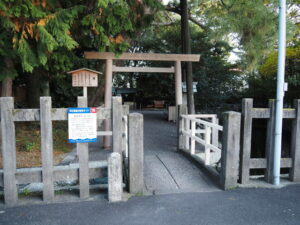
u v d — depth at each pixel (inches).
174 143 253.6
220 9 273.0
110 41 179.3
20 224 95.7
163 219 99.2
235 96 530.9
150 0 188.9
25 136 247.9
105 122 226.5
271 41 207.5
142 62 663.1
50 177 115.5
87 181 119.0
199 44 509.4
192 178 146.9
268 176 135.6
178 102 269.7
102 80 357.1
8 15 126.1
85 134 116.9
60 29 137.7
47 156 114.4
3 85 193.9
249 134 131.4
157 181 141.6
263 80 434.0
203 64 506.6
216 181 138.3
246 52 228.1
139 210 106.8
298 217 100.5
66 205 111.6
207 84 500.4
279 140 131.0
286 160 136.9
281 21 129.3
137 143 122.6
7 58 165.6
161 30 575.2
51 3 149.9
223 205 111.0
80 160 117.3
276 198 117.6
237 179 136.6
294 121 135.3
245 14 207.0
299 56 309.6
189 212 104.9
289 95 342.3
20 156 194.9
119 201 115.5
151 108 861.2
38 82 297.4
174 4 385.1
